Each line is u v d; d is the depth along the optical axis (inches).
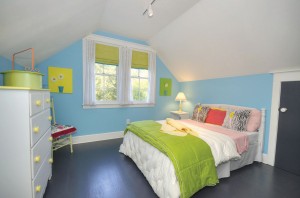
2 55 69.6
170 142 68.0
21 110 46.2
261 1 67.3
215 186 73.7
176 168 58.1
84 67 124.0
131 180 77.2
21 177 47.3
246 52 95.5
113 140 136.2
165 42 135.3
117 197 64.7
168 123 100.1
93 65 125.3
